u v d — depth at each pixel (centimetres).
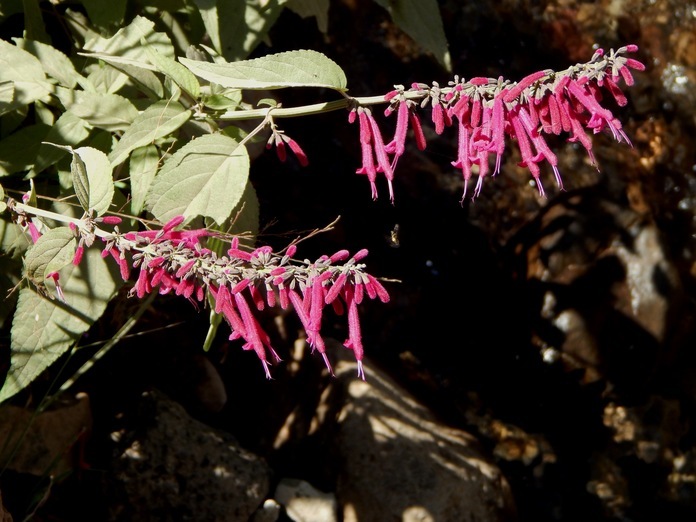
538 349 108
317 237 109
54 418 81
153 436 85
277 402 97
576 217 108
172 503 84
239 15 70
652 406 108
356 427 92
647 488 108
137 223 67
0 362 76
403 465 90
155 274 54
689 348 109
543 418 109
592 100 52
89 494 84
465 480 91
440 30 74
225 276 53
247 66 54
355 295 52
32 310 61
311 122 108
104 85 66
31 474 80
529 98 53
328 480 91
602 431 108
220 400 95
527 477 107
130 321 74
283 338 100
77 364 86
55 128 63
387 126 109
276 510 87
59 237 56
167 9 71
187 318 96
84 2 67
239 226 65
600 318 106
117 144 60
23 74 63
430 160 109
